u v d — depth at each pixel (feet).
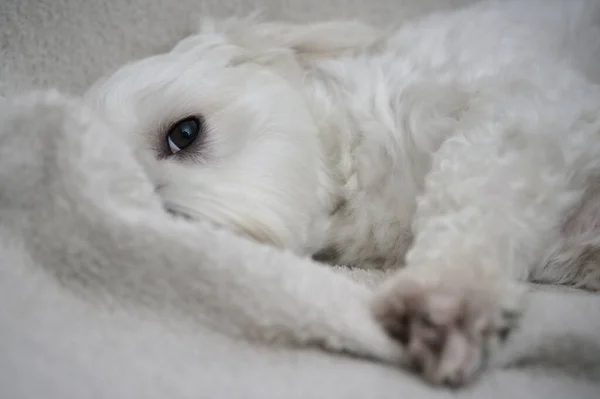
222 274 0.85
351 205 1.18
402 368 0.82
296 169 1.13
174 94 1.12
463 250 0.90
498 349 0.82
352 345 0.83
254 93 1.14
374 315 0.85
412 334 0.81
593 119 1.04
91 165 0.89
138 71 1.14
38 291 0.84
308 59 1.30
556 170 1.01
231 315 0.84
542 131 1.02
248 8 1.53
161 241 0.86
